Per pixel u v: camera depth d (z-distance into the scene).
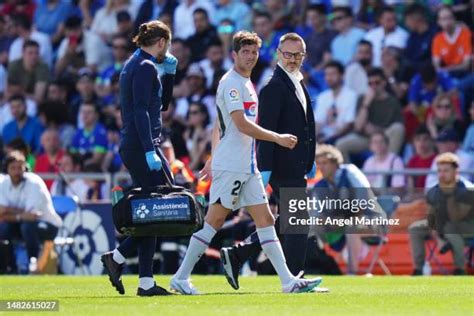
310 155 29.56
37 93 67.25
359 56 59.28
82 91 63.97
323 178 40.75
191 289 28.16
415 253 43.47
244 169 27.45
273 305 23.55
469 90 57.50
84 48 68.00
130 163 27.30
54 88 65.75
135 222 26.55
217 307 22.95
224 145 27.53
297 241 29.23
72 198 48.09
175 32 66.38
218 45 62.09
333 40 60.91
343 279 37.19
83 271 47.59
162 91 28.78
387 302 24.55
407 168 54.31
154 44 27.56
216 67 61.84
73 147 60.44
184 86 61.16
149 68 27.05
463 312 21.69
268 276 40.62
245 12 64.56
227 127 27.47
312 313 21.25
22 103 63.53
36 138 63.41
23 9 71.06
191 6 66.19
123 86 27.47
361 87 58.62
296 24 62.69
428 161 53.75
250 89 27.36
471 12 60.16
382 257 43.81
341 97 57.84
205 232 27.98
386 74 58.16
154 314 21.08
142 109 26.81
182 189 27.17
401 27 60.66
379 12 61.97
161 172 27.41
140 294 27.66
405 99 57.84
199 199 28.69
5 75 69.62
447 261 43.91
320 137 57.84
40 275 45.06
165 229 26.94
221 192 27.62
